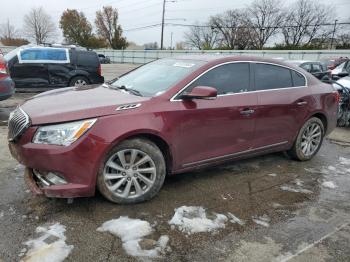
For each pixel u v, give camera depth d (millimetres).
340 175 4699
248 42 69500
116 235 3016
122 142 3385
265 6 68250
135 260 2715
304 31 66750
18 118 3375
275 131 4617
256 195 3938
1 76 6984
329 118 5344
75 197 3354
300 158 5117
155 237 3016
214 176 4418
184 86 3777
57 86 11219
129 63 52531
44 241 2883
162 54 48812
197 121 3777
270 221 3377
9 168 4398
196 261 2734
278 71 4688
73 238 2945
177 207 3551
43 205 3459
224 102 4000
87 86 4598
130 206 3520
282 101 4578
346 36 61688
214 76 4023
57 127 3152
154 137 3584
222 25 71375
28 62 10695
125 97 3688
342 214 3588
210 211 3510
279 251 2904
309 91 4969
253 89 4348
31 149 3127
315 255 2875
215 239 3031
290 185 4270
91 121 3209
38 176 3330
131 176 3508
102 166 3316
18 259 2648
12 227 3062
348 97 7520
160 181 3658
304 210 3637
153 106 3525
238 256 2814
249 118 4238
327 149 5977
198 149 3898
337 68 12414
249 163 4980
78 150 3143
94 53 11703
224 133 4059
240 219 3387
